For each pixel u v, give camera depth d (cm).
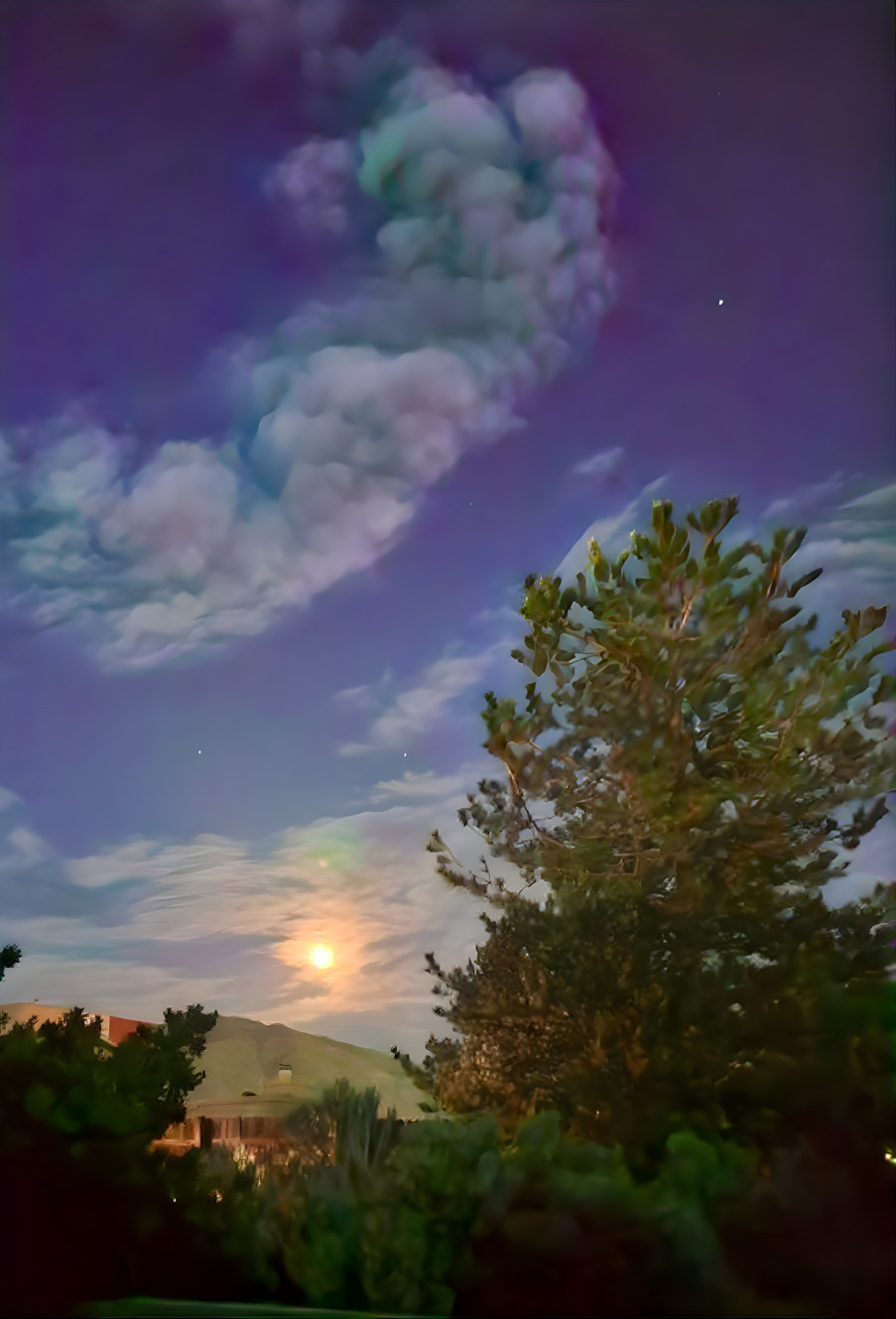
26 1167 348
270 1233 360
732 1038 412
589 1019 565
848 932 600
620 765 628
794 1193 295
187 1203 374
